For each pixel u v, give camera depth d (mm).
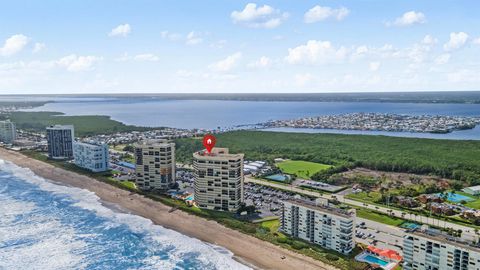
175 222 190000
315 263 142625
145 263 148375
